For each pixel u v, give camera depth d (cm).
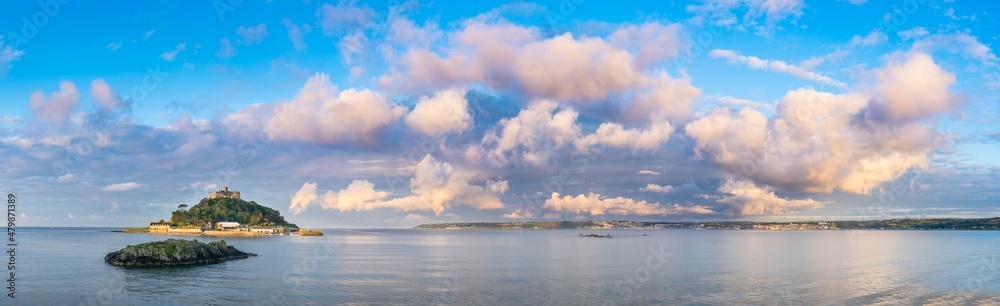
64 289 8050
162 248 11719
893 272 10525
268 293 7738
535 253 16750
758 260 13550
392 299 7338
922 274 10194
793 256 15100
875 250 18275
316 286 8381
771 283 8794
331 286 8388
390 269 10956
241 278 9281
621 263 12650
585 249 19475
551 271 10644
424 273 10188
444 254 16150
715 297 7512
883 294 7794
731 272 10431
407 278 9394
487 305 6950
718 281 9031
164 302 7094
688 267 11531
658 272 10425
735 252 17175
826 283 8825
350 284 8612
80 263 11650
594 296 7581
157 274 9788
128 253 11569
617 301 7238
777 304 7050
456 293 7800
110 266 11050
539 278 9462
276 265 11675
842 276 9781
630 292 7900
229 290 7981
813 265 12050
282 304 6969
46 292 7800
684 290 8081
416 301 7212
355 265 11856
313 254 15800
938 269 11131
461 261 13212
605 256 15250
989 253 16488
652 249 19225
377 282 8862
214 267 11112
